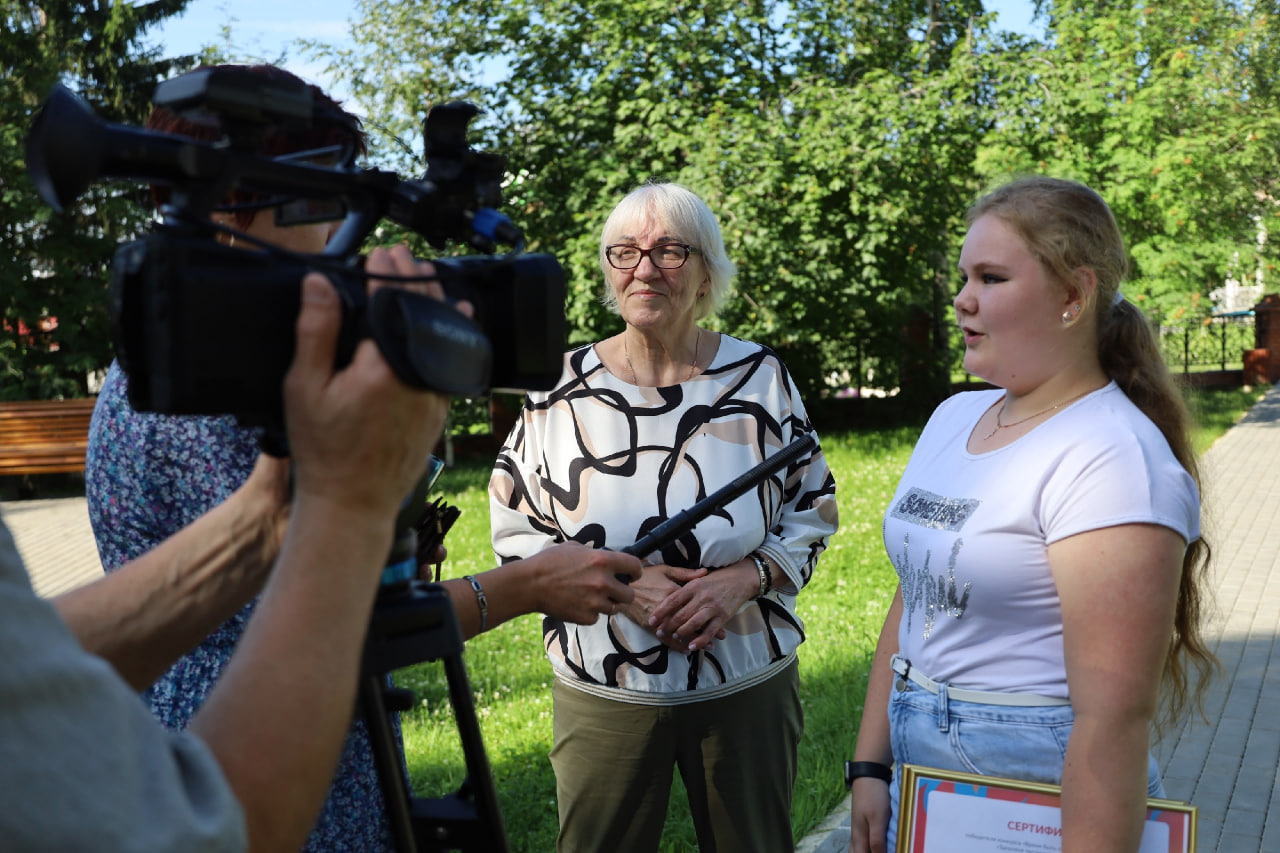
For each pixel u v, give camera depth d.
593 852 2.52
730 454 2.54
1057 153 13.78
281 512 1.07
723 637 2.40
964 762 1.70
